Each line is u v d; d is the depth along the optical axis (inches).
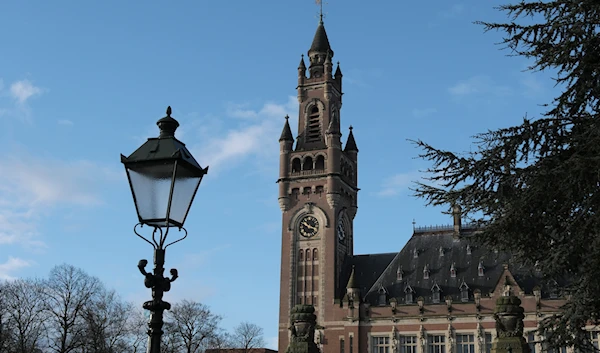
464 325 3671.3
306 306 2018.9
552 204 794.2
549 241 834.8
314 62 4685.0
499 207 836.0
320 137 4478.3
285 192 4352.9
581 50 826.2
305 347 1964.8
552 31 855.1
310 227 4256.9
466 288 3752.5
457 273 3853.3
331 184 4269.2
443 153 867.4
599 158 727.7
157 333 492.1
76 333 3282.5
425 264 3959.2
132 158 502.9
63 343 3157.0
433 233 4099.4
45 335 3304.6
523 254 856.9
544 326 831.1
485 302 3661.4
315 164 4377.5
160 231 511.8
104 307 3526.1
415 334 3742.6
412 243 4099.4
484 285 3754.9
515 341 1380.4
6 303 3245.6
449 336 3673.7
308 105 4579.2
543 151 839.1
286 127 4498.0
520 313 1408.7
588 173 749.3
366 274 4229.8
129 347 3619.6
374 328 3828.7
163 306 496.1
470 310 3678.6
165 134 525.0
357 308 3878.0
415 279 3912.4
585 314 766.5
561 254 774.5
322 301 4050.2
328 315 3993.6
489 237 839.7
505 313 1401.3
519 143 829.2
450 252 3971.5
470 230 4001.0
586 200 774.5
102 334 3344.0
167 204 492.7
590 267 741.3
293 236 4271.7
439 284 3838.6
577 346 807.7
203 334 4345.5
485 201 847.7
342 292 4185.5
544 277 824.9
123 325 3703.3
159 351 489.7
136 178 502.0
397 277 3961.6
